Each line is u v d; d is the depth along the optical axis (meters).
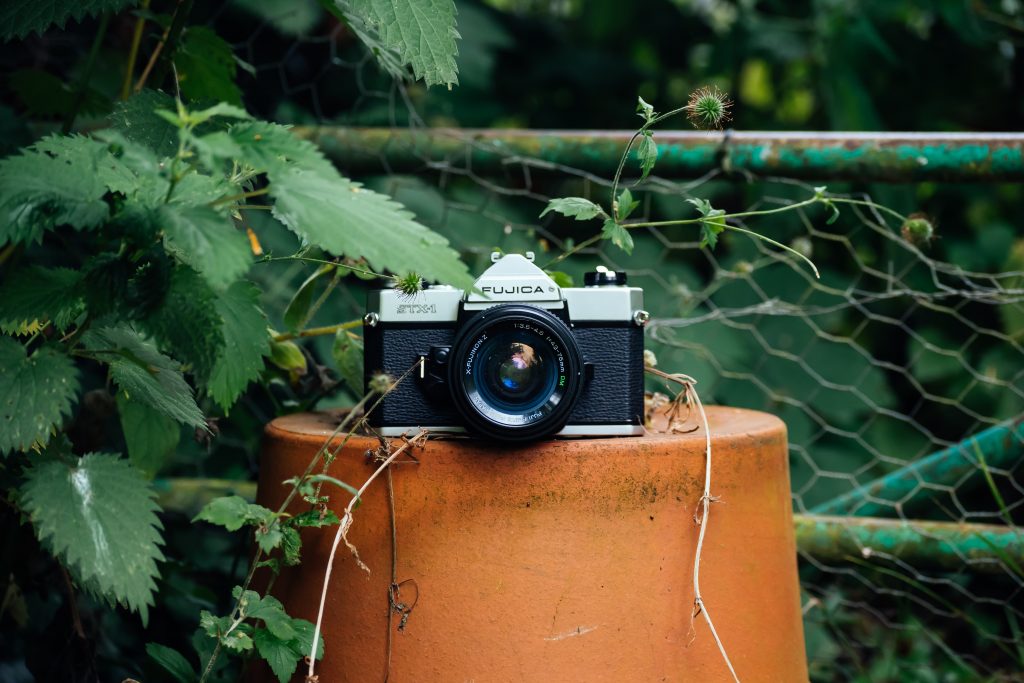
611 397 1.34
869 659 2.22
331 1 1.48
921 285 2.95
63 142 1.19
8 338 1.15
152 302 1.12
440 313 1.32
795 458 2.75
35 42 2.36
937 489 2.01
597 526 1.28
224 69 1.66
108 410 1.74
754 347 2.85
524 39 3.76
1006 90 3.34
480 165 2.05
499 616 1.27
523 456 1.28
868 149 1.84
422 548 1.29
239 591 1.27
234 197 1.08
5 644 1.82
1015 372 2.65
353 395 1.97
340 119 2.89
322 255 1.90
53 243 2.11
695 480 1.32
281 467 1.40
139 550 1.13
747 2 3.54
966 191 3.06
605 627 1.27
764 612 1.38
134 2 1.41
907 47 3.32
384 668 1.30
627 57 3.86
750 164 1.90
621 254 2.84
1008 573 1.91
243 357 1.24
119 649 1.90
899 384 3.00
